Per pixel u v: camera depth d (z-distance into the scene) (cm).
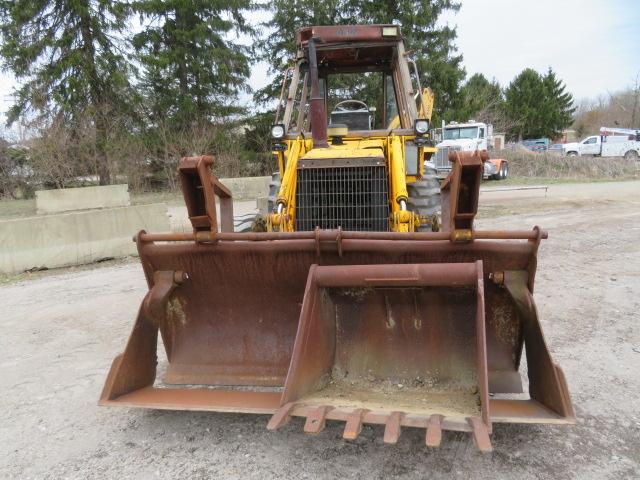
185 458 307
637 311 546
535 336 310
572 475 278
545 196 1678
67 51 2220
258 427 339
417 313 350
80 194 1733
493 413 279
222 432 335
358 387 343
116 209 922
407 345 352
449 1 2794
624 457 294
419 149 547
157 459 308
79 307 639
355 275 320
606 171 2591
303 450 310
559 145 4019
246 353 370
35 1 2162
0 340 535
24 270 838
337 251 337
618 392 373
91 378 432
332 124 606
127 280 768
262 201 1018
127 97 2355
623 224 1086
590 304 574
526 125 5344
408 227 443
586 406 353
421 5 2677
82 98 2206
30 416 369
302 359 305
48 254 855
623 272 704
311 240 339
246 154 2725
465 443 311
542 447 304
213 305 376
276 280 359
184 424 348
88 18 2222
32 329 565
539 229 314
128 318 590
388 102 684
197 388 362
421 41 2738
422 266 312
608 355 439
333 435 326
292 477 285
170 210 1650
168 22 2573
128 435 337
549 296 607
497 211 1361
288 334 369
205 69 2627
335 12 2706
